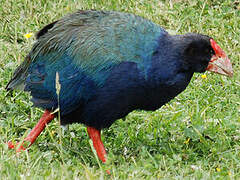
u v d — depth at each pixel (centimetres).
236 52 1536
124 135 1247
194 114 1291
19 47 1510
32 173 1019
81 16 1145
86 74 1097
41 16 1623
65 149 1185
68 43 1119
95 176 1024
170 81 1092
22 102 1317
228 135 1247
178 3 1719
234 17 1650
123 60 1082
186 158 1168
